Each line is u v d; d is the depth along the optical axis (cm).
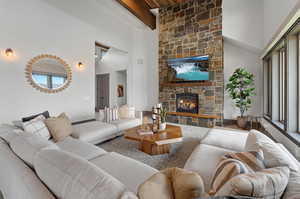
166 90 535
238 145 185
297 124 254
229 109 490
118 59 776
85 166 73
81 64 459
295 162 101
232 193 63
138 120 379
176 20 518
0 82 312
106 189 60
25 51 345
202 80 467
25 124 202
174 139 231
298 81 251
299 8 189
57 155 84
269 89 409
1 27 311
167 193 64
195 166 140
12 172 96
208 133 232
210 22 457
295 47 253
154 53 629
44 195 69
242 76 403
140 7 517
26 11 344
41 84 373
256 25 400
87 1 471
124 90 832
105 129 289
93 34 496
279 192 69
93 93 499
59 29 405
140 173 129
